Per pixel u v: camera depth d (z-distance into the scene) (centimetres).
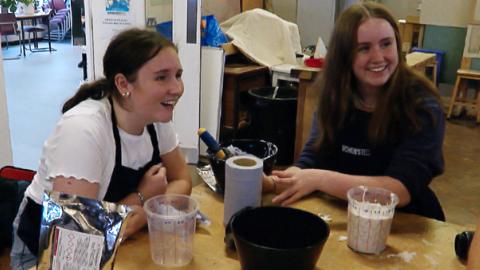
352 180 142
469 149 454
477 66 536
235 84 423
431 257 114
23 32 905
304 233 108
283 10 608
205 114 413
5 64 800
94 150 127
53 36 1069
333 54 155
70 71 761
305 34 607
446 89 577
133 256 111
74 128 127
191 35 379
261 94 420
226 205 125
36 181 141
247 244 96
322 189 144
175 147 157
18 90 630
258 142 160
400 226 129
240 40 458
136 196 137
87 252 92
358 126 159
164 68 125
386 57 145
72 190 123
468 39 530
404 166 143
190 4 373
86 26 392
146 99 127
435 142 146
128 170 137
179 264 108
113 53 130
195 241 119
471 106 538
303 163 167
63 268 93
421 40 584
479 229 86
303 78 344
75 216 94
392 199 122
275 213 109
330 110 160
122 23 383
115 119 135
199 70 384
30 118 514
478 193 358
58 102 580
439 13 509
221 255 113
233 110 431
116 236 93
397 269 108
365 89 156
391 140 153
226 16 512
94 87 139
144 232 122
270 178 149
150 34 129
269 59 467
